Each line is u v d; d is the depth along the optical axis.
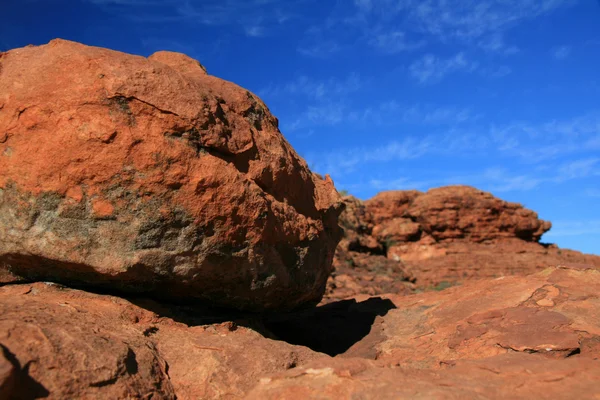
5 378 3.82
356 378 4.78
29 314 5.04
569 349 6.09
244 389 5.36
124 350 5.02
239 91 7.09
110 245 5.65
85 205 5.56
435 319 8.22
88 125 5.50
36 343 4.50
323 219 8.59
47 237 5.62
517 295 8.09
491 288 8.84
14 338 4.45
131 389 4.71
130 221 5.62
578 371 4.86
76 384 4.42
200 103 5.89
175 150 5.66
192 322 6.62
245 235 6.24
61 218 5.59
